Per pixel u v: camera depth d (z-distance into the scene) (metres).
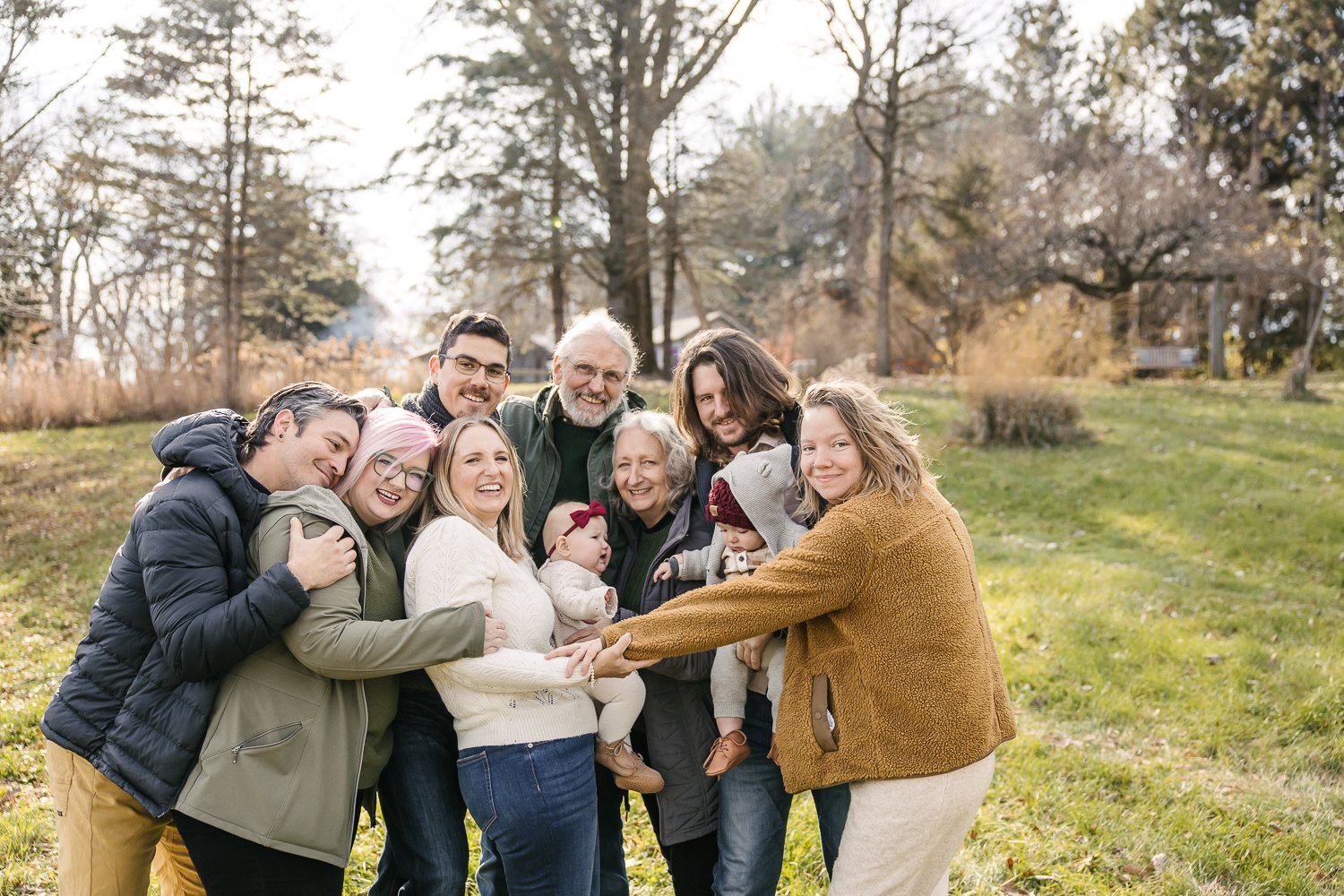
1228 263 24.48
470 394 3.09
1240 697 5.62
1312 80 33.50
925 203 27.48
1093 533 10.11
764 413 2.85
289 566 2.16
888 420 2.44
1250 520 9.98
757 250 24.72
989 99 24.19
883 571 2.30
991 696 2.41
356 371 18.23
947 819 2.33
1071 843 4.01
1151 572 8.57
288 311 38.53
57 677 5.43
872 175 29.20
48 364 18.86
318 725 2.24
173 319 32.59
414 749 2.56
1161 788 4.49
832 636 2.43
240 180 23.62
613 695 2.63
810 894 3.47
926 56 22.50
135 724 2.19
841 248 39.34
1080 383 18.78
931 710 2.29
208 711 2.20
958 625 2.33
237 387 19.27
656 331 42.28
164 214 22.48
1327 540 9.21
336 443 2.41
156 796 2.16
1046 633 6.80
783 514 2.69
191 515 2.19
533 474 3.26
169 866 2.77
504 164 20.42
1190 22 35.09
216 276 23.88
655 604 2.87
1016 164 28.66
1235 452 13.15
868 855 2.33
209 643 2.07
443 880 2.50
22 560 8.32
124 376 19.08
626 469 2.97
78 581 7.68
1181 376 30.00
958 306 27.89
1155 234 24.11
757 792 2.74
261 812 2.16
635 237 21.25
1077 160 29.22
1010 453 13.52
